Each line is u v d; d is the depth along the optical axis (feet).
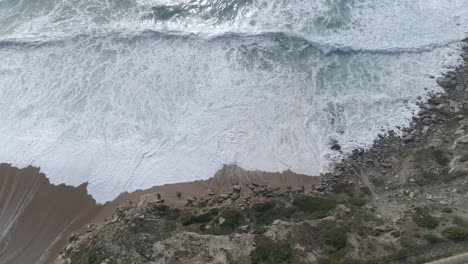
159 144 116.57
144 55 133.69
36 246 102.32
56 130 119.96
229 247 92.27
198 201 105.60
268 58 132.67
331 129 118.93
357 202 102.12
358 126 119.03
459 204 96.94
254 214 101.50
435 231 91.61
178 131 118.83
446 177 103.96
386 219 97.04
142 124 120.26
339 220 96.63
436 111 119.44
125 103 124.16
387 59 132.16
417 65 130.52
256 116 121.60
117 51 134.41
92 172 112.88
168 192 108.27
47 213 107.04
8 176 112.88
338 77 129.08
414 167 108.58
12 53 134.41
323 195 106.01
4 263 100.48
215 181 110.11
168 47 135.13
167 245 93.56
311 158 113.70
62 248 101.14
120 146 116.57
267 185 108.58
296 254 89.66
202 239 94.48
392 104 122.83
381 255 88.22
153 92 126.21
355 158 112.98
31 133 119.75
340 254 88.99
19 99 125.90
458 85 124.26
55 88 127.65
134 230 98.07
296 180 109.91
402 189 104.47
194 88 127.13
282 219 99.40
